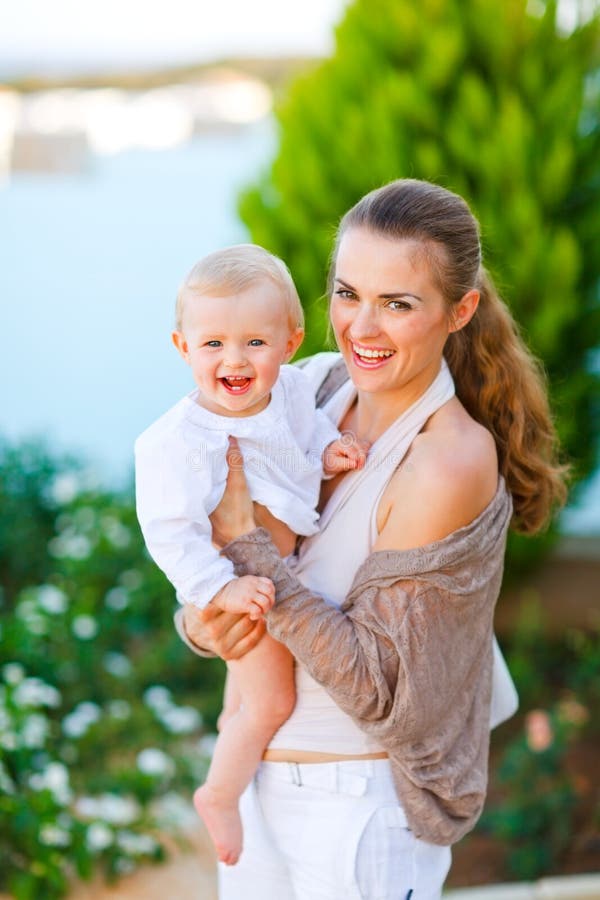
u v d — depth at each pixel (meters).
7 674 3.78
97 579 4.88
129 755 3.98
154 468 1.86
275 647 1.94
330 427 2.05
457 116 4.29
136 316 8.41
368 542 1.92
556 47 4.44
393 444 1.92
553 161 4.27
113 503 5.25
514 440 2.14
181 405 1.92
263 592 1.79
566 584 5.08
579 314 4.50
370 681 1.81
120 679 4.34
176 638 4.57
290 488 1.94
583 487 4.77
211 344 1.86
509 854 3.71
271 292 1.87
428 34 4.37
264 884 2.09
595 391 4.57
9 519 5.29
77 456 5.95
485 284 2.08
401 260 1.77
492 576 1.92
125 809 3.47
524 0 4.31
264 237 4.48
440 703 1.87
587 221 4.48
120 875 3.37
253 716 1.98
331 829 1.93
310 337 4.26
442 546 1.82
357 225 1.82
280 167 4.54
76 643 4.38
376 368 1.85
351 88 4.52
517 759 3.80
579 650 4.81
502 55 4.35
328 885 1.94
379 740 1.87
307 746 1.96
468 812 2.02
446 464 1.85
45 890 3.23
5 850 3.25
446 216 1.81
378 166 4.28
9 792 3.33
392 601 1.82
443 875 2.06
